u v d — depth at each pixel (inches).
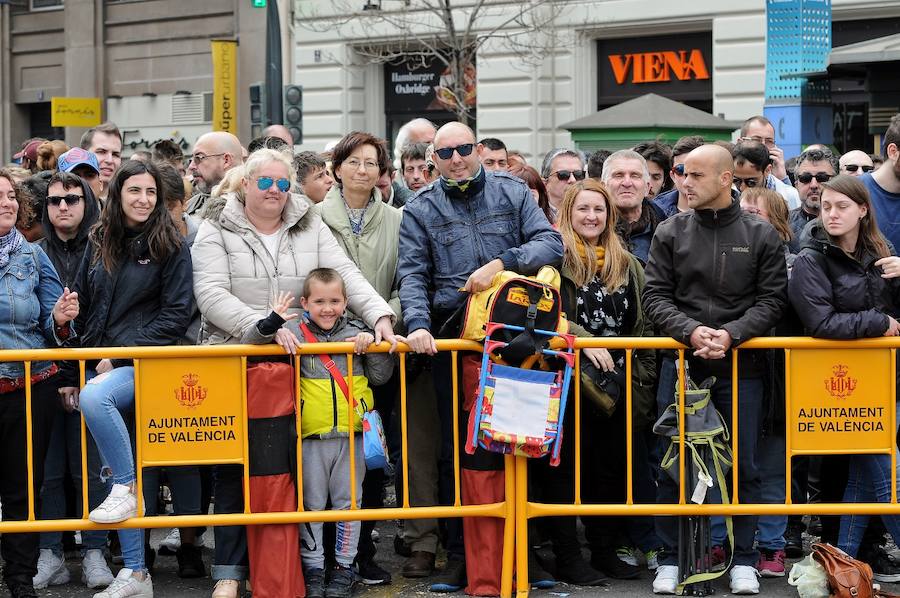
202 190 330.3
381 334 230.7
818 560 231.3
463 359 235.0
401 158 345.7
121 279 235.8
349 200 257.9
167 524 228.1
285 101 598.5
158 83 995.3
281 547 230.1
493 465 232.4
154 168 236.8
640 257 272.2
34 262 236.1
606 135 472.4
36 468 234.7
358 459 235.6
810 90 490.9
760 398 235.0
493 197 242.8
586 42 727.1
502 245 241.9
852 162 333.4
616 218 260.7
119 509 226.4
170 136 981.2
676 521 238.4
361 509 234.4
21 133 1136.2
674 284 235.5
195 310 256.5
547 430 225.3
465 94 754.2
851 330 227.5
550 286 227.3
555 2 722.2
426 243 243.0
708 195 228.8
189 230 274.4
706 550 234.5
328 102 821.2
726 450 231.5
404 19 758.5
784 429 239.0
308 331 235.0
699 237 232.1
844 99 501.7
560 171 317.1
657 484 243.0
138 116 1007.6
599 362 231.5
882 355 231.5
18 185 245.6
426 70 800.3
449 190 241.9
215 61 906.7
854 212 228.8
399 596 237.5
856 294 229.8
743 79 668.1
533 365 228.2
